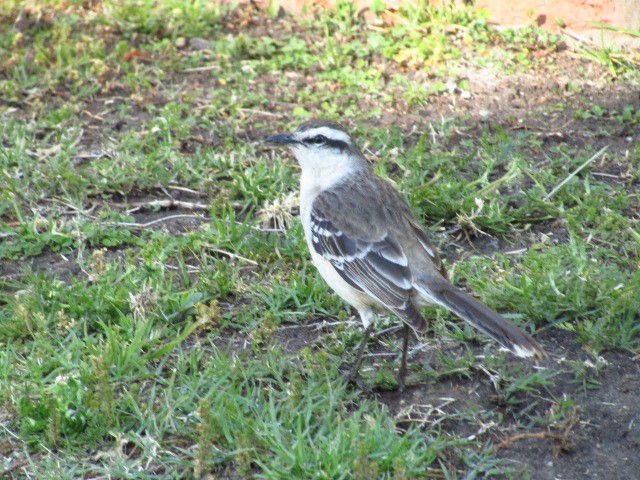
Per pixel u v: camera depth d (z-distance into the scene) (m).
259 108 16.48
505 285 11.72
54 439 9.48
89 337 10.95
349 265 10.51
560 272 11.84
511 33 18.38
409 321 9.84
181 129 15.41
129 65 17.58
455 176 14.44
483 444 9.60
